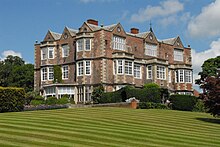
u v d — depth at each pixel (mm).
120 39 56562
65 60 58531
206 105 32750
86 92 54281
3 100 34969
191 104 46062
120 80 53938
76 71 55812
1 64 87875
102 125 24078
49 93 57188
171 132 23359
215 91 31844
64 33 59281
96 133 20406
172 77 63969
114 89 53875
